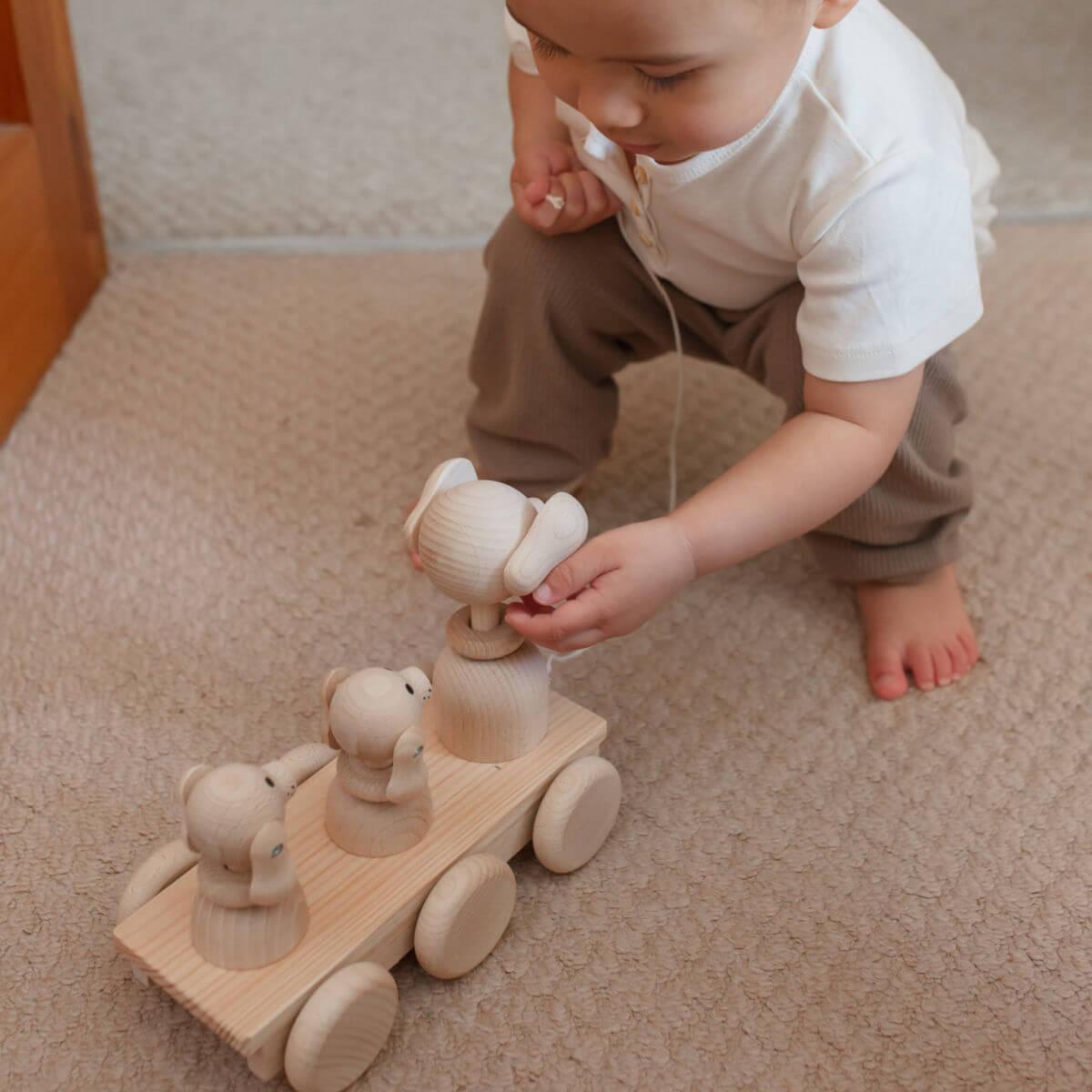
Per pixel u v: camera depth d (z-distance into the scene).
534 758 0.80
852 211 0.81
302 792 0.78
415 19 1.92
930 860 0.85
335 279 1.41
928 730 0.95
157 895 0.72
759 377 1.02
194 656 0.98
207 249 1.45
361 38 1.86
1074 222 1.48
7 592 1.03
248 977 0.68
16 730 0.92
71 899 0.81
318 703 0.95
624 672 0.99
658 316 1.04
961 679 0.99
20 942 0.79
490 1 1.96
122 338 1.31
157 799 0.88
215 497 1.13
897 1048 0.75
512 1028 0.75
